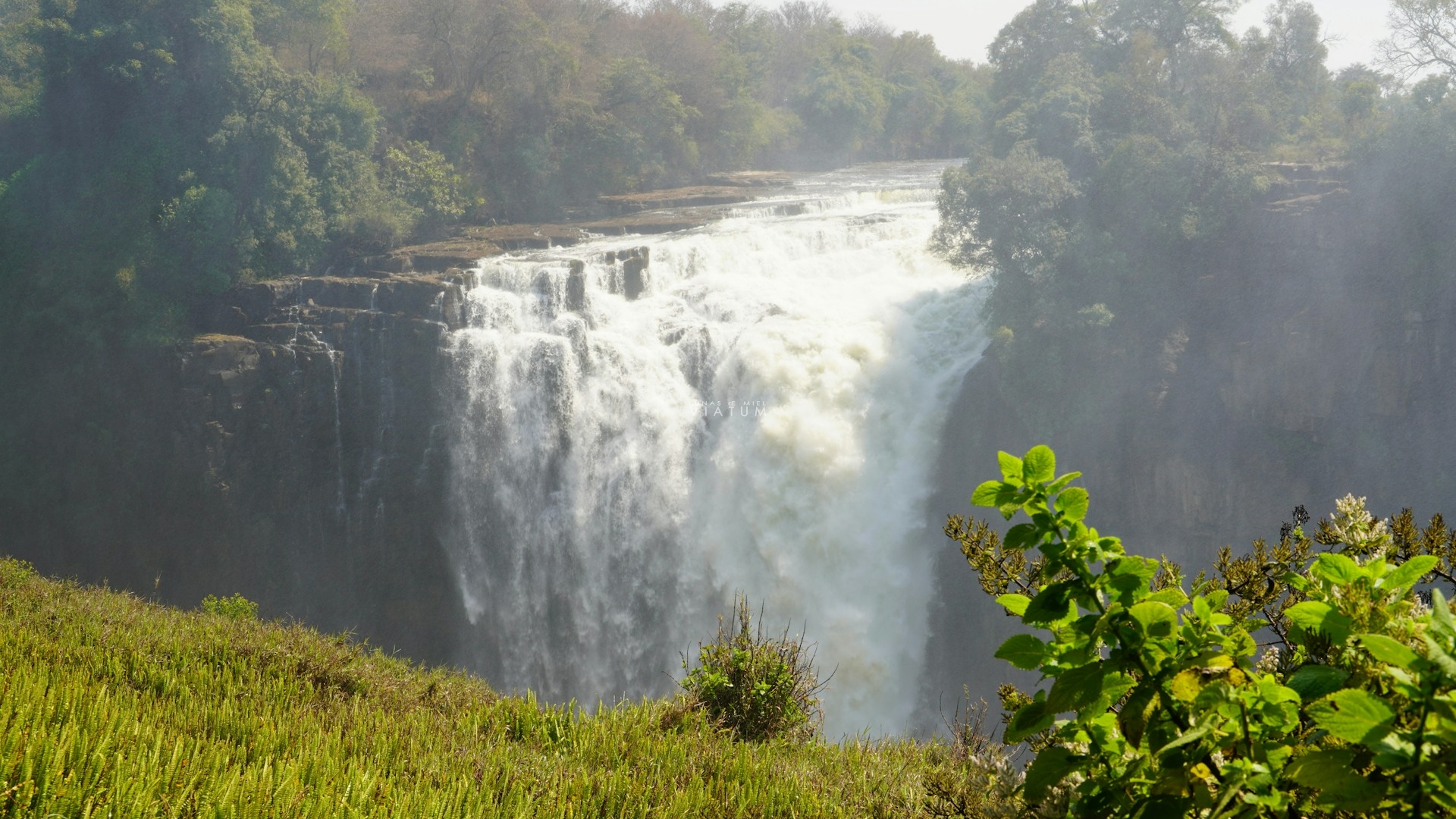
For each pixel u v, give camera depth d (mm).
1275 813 3217
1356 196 41125
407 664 14141
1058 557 3535
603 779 8305
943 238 43500
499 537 41969
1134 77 47969
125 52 46031
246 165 46312
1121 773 3619
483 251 48719
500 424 41219
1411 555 4098
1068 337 40281
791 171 89375
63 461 44062
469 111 62688
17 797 5395
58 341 43969
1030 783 3611
